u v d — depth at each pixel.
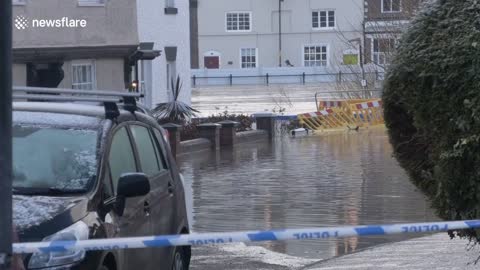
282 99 73.44
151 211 10.92
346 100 54.16
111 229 9.31
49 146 10.07
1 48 5.62
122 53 36.84
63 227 8.59
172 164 12.73
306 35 98.50
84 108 10.94
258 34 100.81
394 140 9.59
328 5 96.81
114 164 10.31
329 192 25.38
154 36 46.41
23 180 9.62
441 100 8.66
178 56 48.84
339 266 14.26
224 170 32.09
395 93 9.16
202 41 102.19
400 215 20.81
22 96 10.45
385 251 15.38
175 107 42.81
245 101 73.38
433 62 8.65
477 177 8.50
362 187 26.31
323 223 19.98
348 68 56.00
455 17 8.75
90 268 8.58
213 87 93.38
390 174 29.59
